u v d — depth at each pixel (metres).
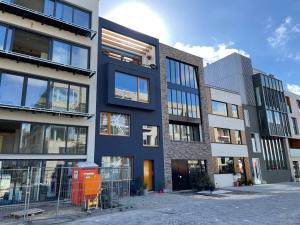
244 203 13.20
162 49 22.59
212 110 25.75
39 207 11.84
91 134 16.11
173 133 22.05
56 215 9.55
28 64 14.62
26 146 13.80
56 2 16.42
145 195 16.86
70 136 15.44
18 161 13.29
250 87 31.59
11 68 14.00
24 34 15.03
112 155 17.12
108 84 17.67
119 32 19.92
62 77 15.75
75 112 15.01
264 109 30.62
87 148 15.75
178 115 22.44
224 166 25.11
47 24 15.73
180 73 23.86
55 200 13.23
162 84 21.62
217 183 23.66
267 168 29.89
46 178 13.70
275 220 8.62
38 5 15.73
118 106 18.30
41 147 14.26
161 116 20.84
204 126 24.11
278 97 33.47
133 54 22.42
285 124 33.22
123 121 18.59
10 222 8.86
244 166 27.06
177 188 20.47
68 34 16.53
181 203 13.52
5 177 12.46
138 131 19.03
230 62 32.75
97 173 12.15
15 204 11.95
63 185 13.51
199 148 23.05
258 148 29.66
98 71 17.89
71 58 16.42
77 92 16.33
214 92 26.62
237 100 28.94
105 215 9.92
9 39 14.27
